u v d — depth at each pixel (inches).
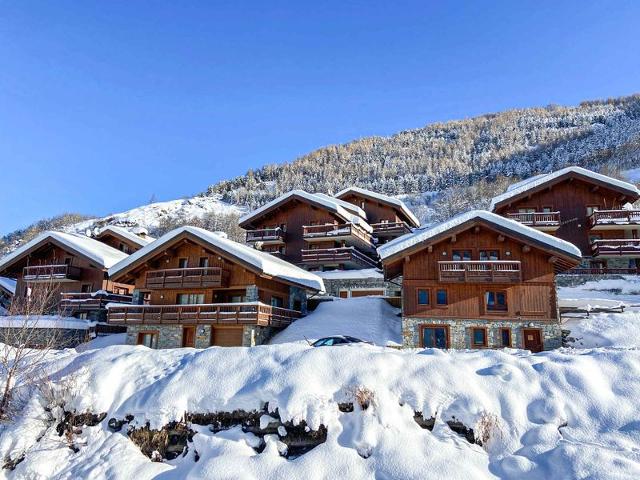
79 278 1285.7
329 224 1555.1
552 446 347.6
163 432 418.3
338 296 1401.3
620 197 1365.7
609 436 351.9
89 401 450.0
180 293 1058.7
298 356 450.3
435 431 378.6
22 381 475.8
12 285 1517.0
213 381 444.8
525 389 399.2
